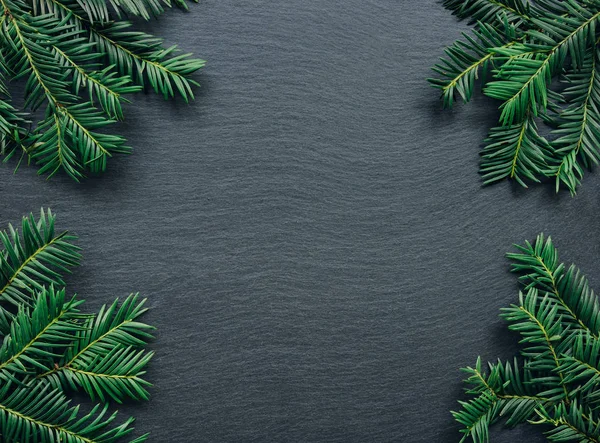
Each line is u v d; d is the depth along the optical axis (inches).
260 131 27.3
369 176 27.7
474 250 27.9
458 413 26.8
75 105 25.4
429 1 28.2
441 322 27.7
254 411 26.8
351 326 27.3
